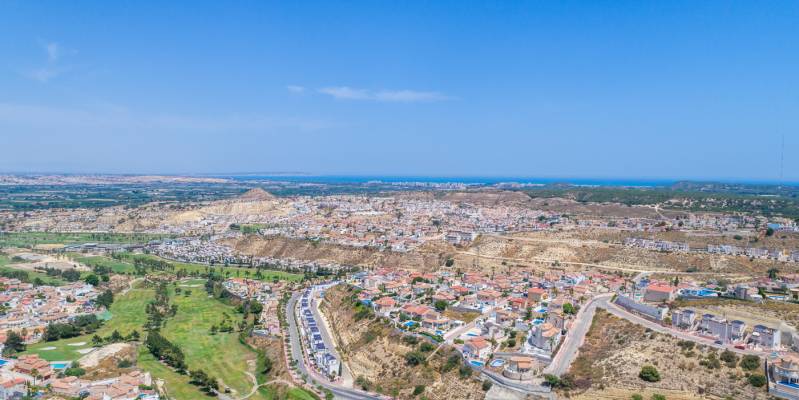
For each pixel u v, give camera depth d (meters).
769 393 192.12
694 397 198.62
